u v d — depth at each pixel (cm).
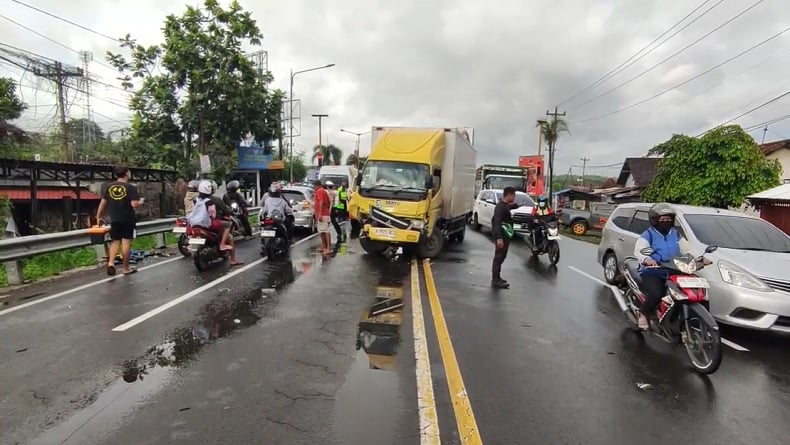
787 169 3130
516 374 483
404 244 1210
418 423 376
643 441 365
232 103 2153
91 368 465
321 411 389
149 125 2205
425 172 1216
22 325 593
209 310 678
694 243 710
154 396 408
